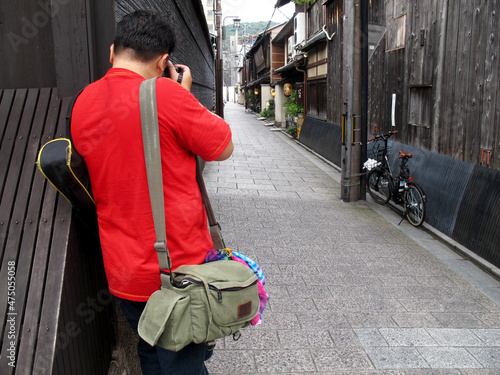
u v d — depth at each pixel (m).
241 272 1.51
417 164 7.00
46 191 1.88
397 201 6.84
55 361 1.65
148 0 3.28
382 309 3.76
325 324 3.45
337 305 3.79
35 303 1.68
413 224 6.44
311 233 5.86
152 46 1.53
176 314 1.34
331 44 12.49
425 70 6.77
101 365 2.21
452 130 6.04
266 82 32.28
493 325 3.57
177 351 1.43
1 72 2.15
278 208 7.06
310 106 15.91
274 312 3.62
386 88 8.38
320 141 13.33
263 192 8.13
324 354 3.02
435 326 3.51
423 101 6.89
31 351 1.60
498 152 5.02
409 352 3.10
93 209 1.69
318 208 7.22
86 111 1.43
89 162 1.45
